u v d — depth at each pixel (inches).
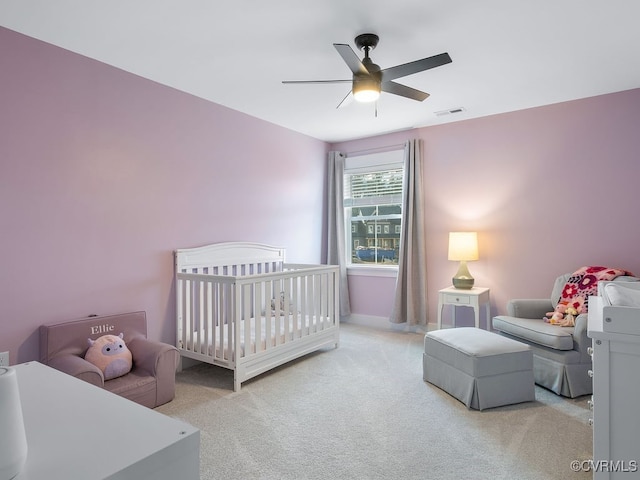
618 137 134.3
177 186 130.0
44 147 98.5
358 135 190.5
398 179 187.5
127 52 104.1
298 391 111.3
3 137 91.7
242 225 154.0
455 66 112.7
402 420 93.7
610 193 136.0
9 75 92.6
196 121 135.8
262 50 103.0
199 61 109.6
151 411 32.5
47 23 89.8
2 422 22.7
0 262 91.6
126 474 24.4
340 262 195.6
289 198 177.8
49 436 28.2
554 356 109.9
